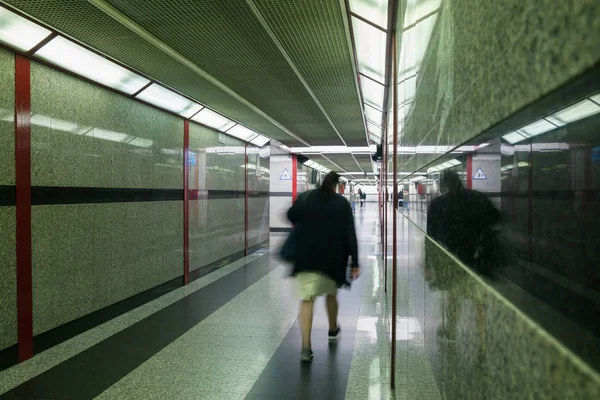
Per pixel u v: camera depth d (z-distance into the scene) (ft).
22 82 13.69
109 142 18.10
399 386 7.31
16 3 11.30
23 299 13.76
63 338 15.49
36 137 14.25
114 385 11.96
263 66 17.11
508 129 1.38
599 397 0.74
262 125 31.17
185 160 25.20
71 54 14.70
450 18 2.58
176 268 24.12
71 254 15.87
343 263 14.25
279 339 15.60
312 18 12.69
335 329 15.21
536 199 1.15
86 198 16.66
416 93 5.01
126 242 19.31
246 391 11.48
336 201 14.14
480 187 1.75
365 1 11.60
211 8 11.94
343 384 11.79
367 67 17.72
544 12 1.04
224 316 18.58
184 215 25.09
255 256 36.81
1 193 13.05
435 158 3.24
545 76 1.03
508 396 1.33
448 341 2.51
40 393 11.52
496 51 1.51
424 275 3.86
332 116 27.86
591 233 0.83
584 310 0.84
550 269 1.04
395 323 9.39
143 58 15.79
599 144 0.80
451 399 2.40
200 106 24.31
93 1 11.27
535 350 1.11
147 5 11.71
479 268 1.77
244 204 36.68
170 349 14.69
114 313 18.45
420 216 4.35
